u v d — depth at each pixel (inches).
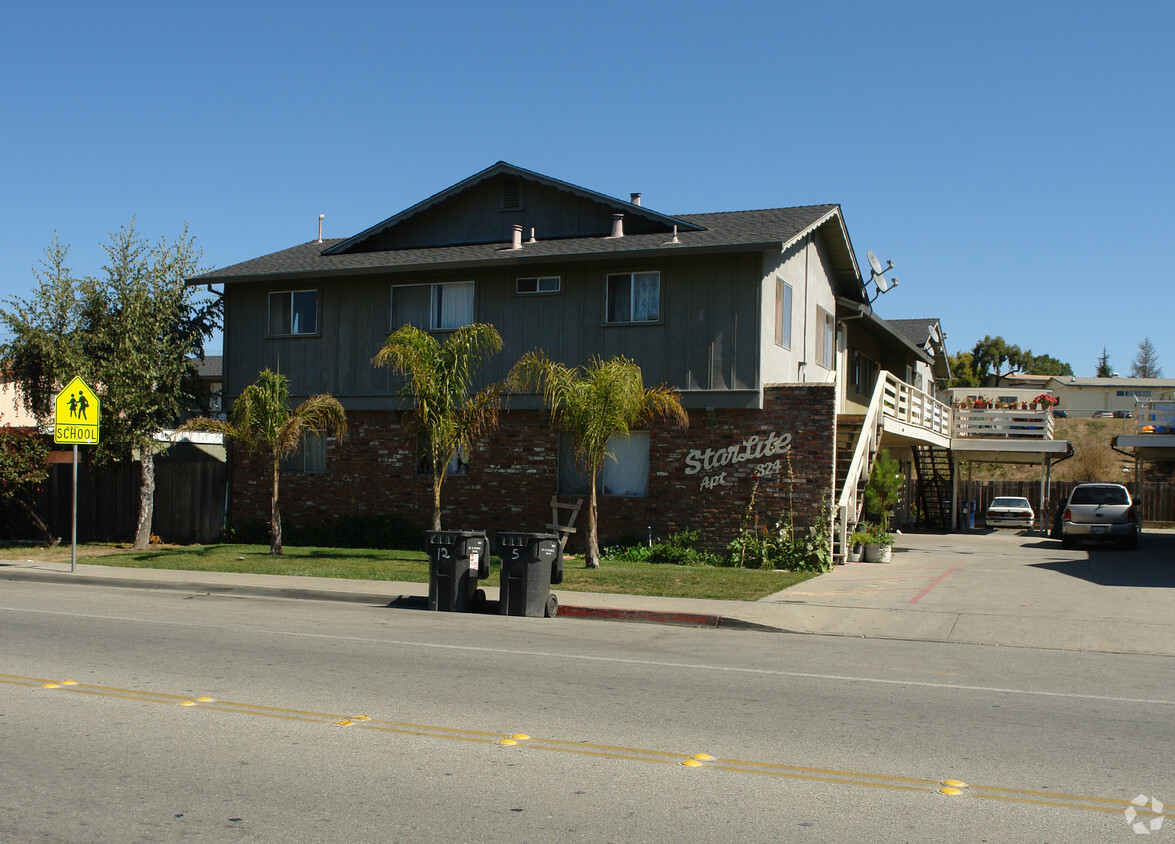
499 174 948.6
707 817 214.1
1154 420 1206.3
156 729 285.3
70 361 828.0
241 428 792.3
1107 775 247.0
